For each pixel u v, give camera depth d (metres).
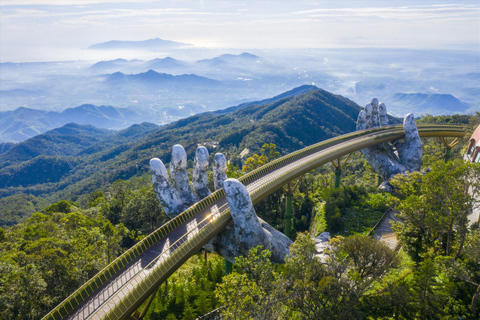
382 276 35.88
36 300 37.72
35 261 42.31
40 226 60.25
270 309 29.05
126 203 87.56
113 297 32.16
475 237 37.16
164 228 43.19
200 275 52.56
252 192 52.47
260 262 34.38
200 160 58.28
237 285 29.97
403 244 46.41
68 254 44.06
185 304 44.12
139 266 37.06
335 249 38.09
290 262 34.16
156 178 52.59
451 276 34.78
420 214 42.56
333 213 66.94
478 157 77.06
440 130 98.25
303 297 30.91
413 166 83.62
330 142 80.88
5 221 188.62
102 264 45.34
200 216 48.25
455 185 38.78
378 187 80.12
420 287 32.78
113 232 58.94
